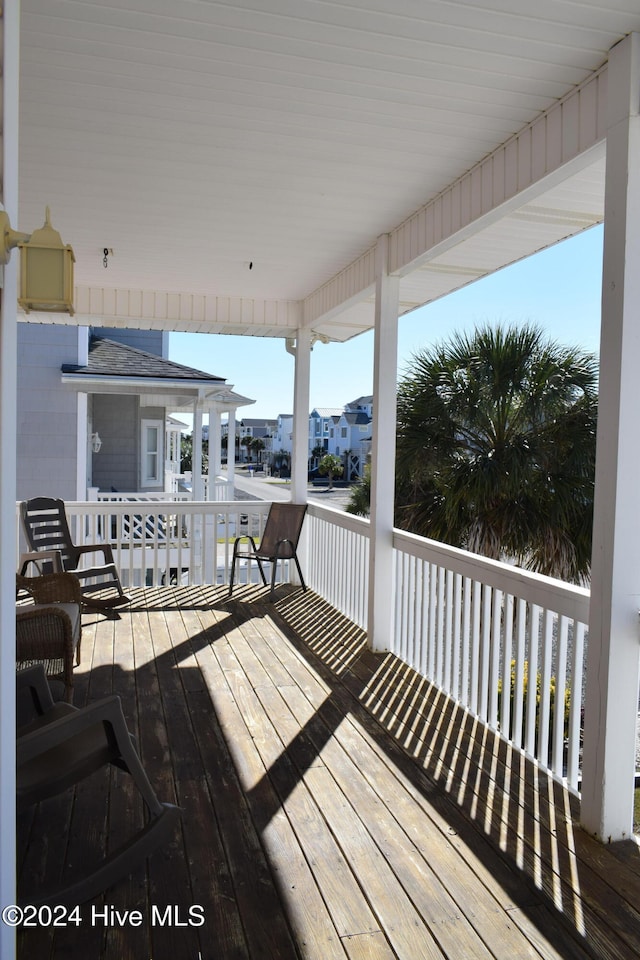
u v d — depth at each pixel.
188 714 3.55
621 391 2.35
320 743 3.23
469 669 3.77
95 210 4.05
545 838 2.46
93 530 6.45
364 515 8.62
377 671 4.27
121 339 12.70
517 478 6.56
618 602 2.39
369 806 2.67
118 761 2.38
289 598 6.23
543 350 6.91
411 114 2.84
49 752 2.25
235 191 3.73
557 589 2.85
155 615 5.59
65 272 1.47
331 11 2.17
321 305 6.05
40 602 4.32
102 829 2.48
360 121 2.90
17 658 3.03
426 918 2.03
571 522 6.54
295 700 3.77
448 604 3.86
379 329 4.56
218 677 4.12
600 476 2.43
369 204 3.90
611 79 2.36
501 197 3.14
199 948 1.90
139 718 3.49
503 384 6.84
